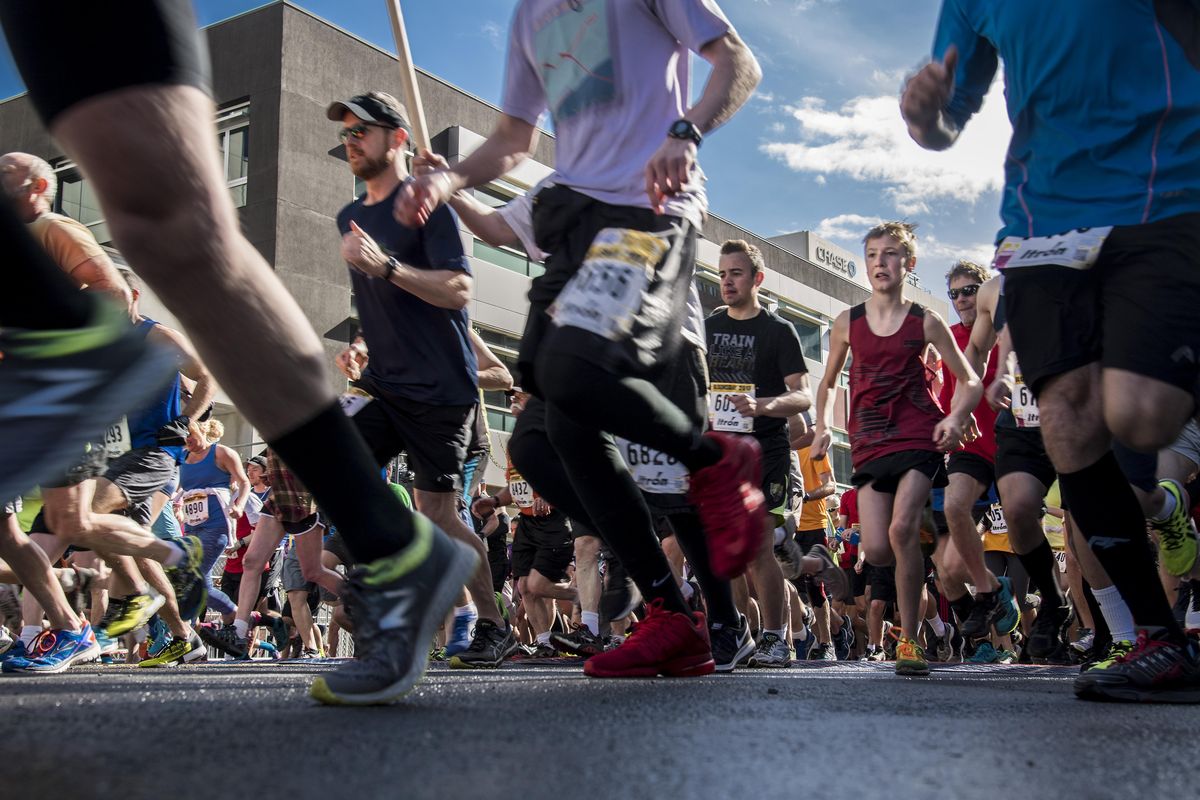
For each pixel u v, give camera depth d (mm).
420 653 1871
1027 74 2756
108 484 4988
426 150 3939
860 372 5398
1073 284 2670
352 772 1154
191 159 1436
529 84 3445
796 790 1130
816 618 11266
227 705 1833
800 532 9906
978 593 6582
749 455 2781
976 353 6074
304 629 9578
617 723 1678
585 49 3109
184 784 1061
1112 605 3311
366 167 4586
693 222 2930
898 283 5438
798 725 1713
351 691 1819
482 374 5203
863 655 13539
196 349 1578
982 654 8000
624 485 3199
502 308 23156
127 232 1450
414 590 1853
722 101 2852
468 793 1062
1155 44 2625
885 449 5191
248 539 9672
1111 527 2697
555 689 2518
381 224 4562
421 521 1890
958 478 6512
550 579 8273
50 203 4172
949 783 1204
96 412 1191
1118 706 2451
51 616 4348
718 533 2770
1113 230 2584
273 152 20969
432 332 4492
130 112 1384
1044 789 1194
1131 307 2545
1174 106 2586
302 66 21500
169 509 6520
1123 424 2508
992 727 1786
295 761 1214
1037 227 2727
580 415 2604
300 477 1744
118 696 2062
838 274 36438
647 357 2629
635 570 3266
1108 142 2635
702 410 3549
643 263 2662
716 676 3369
